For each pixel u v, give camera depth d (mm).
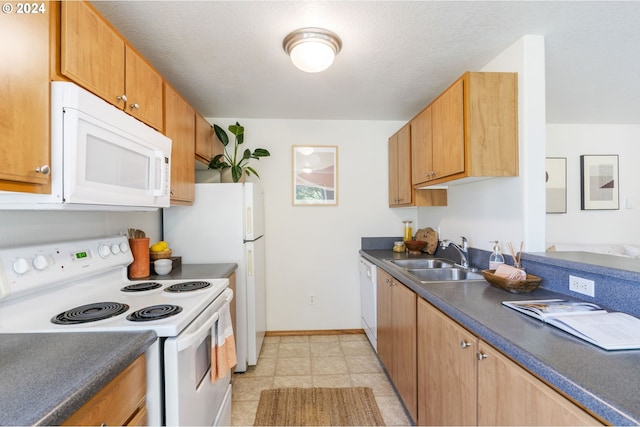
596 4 1346
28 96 845
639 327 901
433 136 1978
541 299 1270
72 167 946
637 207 3215
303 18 1452
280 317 3047
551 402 729
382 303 2277
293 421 1766
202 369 1252
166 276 1830
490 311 1129
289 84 2221
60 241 1334
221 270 2004
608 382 644
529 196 1596
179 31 1554
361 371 2320
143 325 993
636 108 2740
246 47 1713
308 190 3051
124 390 831
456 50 1754
